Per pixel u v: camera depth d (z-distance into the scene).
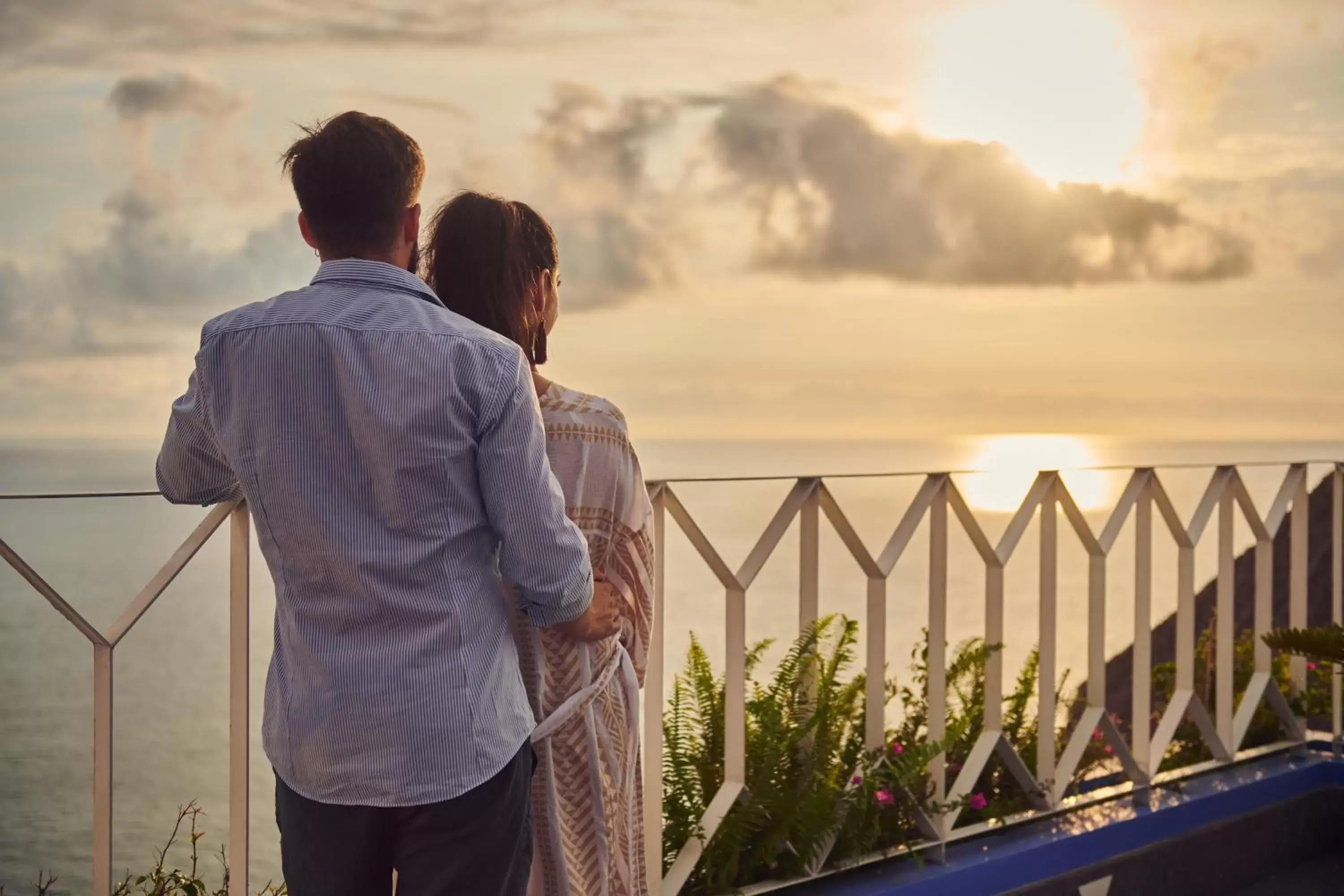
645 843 2.52
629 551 1.96
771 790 2.77
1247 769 3.78
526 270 1.94
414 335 1.56
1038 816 3.27
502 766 1.62
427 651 1.56
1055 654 3.30
